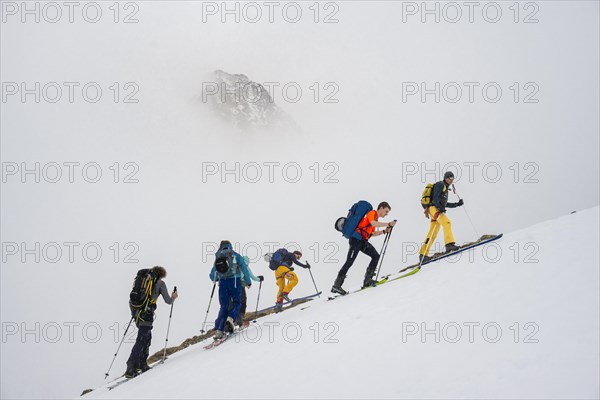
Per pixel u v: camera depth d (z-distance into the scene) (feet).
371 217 34.58
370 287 34.50
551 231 30.78
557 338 17.85
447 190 36.76
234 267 32.99
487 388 16.07
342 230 35.24
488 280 25.26
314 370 20.57
